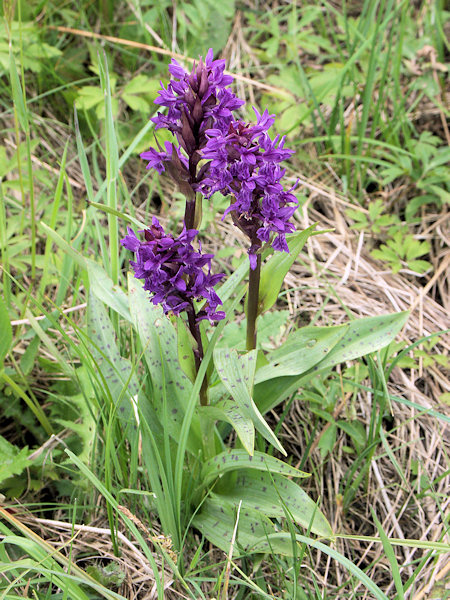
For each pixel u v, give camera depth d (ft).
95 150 2.56
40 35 2.79
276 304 2.44
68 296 2.35
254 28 3.11
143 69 3.08
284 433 2.18
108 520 1.89
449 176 2.61
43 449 1.95
